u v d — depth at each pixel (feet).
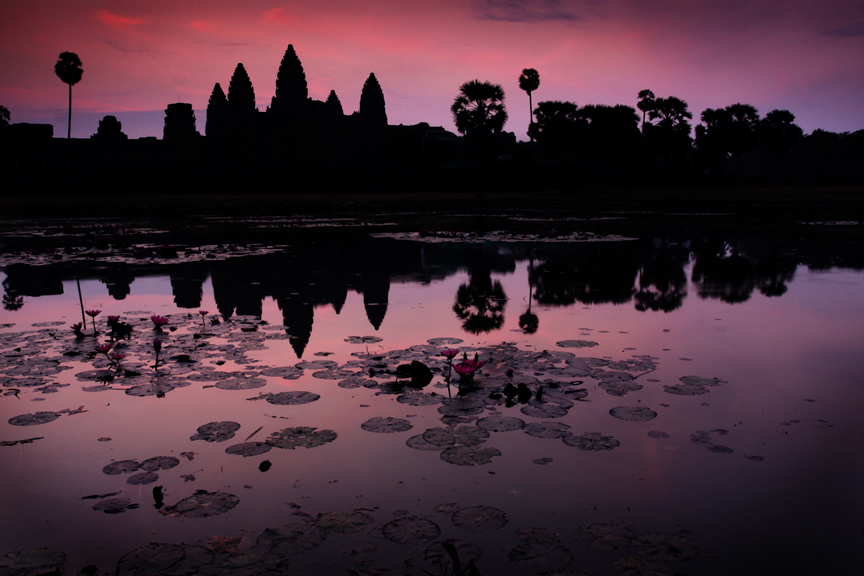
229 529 8.64
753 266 37.86
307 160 223.30
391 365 16.89
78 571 7.60
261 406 13.71
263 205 127.13
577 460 10.87
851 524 8.77
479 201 145.69
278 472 10.44
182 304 26.00
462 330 21.21
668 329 21.25
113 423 12.69
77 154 221.25
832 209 93.50
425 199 154.71
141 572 7.56
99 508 9.25
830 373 16.06
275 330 21.18
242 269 36.40
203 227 73.15
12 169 214.07
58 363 17.03
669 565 7.71
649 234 60.39
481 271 35.88
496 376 15.79
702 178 219.00
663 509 9.18
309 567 7.67
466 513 9.04
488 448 11.39
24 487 9.91
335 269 36.47
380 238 57.41
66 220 86.48
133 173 190.80
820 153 300.20
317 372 16.25
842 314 23.77
